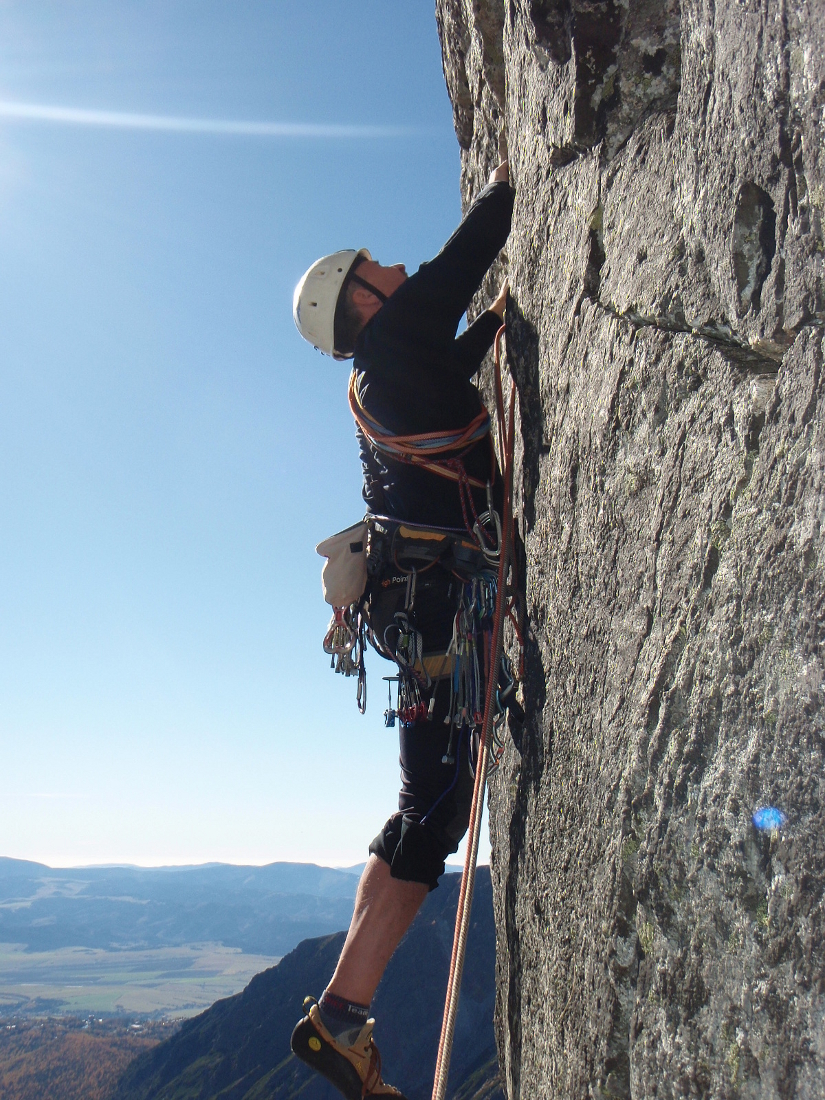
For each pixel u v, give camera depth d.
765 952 1.42
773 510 1.56
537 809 2.64
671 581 1.87
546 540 2.72
